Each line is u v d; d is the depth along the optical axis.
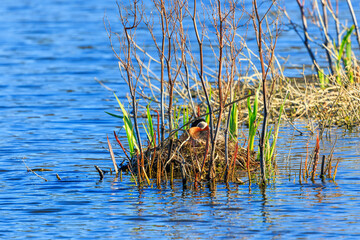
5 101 23.64
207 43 35.94
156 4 13.42
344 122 18.95
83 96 24.50
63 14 54.00
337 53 21.50
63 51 37.00
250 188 12.51
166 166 13.88
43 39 41.78
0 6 60.84
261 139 12.55
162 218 10.85
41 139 17.48
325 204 11.34
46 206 11.62
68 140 17.33
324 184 12.63
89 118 20.45
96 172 14.06
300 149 15.69
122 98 23.83
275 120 18.58
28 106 22.66
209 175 13.04
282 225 10.38
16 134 18.16
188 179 13.24
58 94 25.00
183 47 13.35
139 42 36.72
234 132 14.81
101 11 55.06
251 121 14.32
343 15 43.12
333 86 19.61
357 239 9.73
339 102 19.17
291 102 19.86
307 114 18.58
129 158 14.46
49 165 14.66
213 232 10.15
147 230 10.33
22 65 32.69
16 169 14.30
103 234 10.20
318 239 9.77
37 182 13.23
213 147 12.84
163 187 12.77
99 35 42.38
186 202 11.70
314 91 20.55
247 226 10.38
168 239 9.91
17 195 12.33
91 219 10.90
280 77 20.44
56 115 20.98
